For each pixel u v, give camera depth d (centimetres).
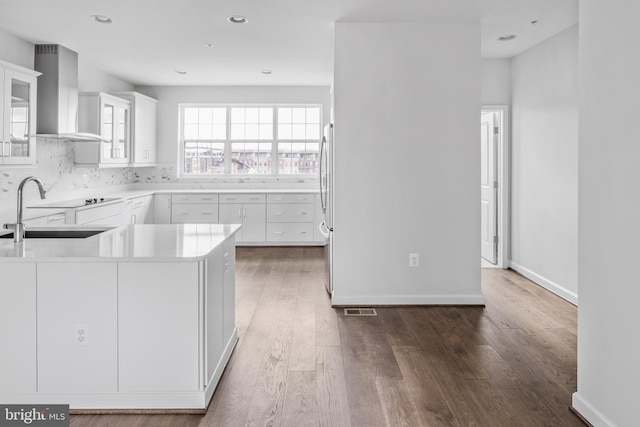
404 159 438
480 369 299
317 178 810
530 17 422
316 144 812
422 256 443
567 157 464
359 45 434
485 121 630
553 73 485
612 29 219
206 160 812
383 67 434
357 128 436
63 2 392
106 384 244
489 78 580
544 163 508
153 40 503
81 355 243
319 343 345
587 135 239
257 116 810
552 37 486
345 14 414
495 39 495
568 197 464
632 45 204
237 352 327
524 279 546
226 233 309
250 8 404
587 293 238
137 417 240
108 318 243
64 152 579
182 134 807
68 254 239
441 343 346
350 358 317
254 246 757
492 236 616
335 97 435
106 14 421
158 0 387
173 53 561
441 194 441
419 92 436
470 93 436
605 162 224
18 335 243
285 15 420
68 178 589
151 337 243
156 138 782
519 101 561
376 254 441
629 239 206
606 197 223
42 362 243
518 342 348
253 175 812
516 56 564
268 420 237
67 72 523
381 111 436
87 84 625
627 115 208
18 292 241
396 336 361
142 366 244
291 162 814
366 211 440
